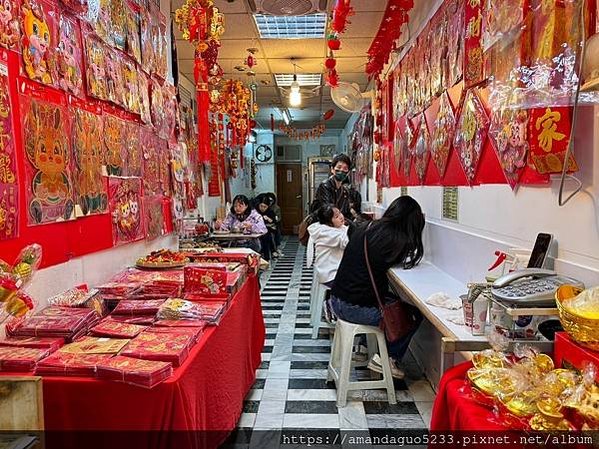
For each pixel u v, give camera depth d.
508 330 1.54
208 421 1.81
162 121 3.20
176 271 2.64
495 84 2.03
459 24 2.67
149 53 2.96
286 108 9.41
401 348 2.93
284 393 2.95
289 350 3.75
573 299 1.25
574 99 1.44
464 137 2.64
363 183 8.12
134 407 1.41
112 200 2.40
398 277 3.04
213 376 1.90
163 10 3.32
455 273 2.94
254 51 5.41
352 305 2.83
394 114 4.91
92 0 2.14
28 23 1.67
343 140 12.83
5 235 1.53
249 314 2.90
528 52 1.68
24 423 1.22
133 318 1.98
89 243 2.14
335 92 5.61
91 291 2.01
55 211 1.84
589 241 1.52
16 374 1.43
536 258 1.77
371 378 3.11
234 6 4.02
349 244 2.97
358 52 5.46
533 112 1.65
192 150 6.59
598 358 1.13
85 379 1.42
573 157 1.56
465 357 1.83
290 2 3.88
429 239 3.56
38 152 1.73
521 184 1.99
